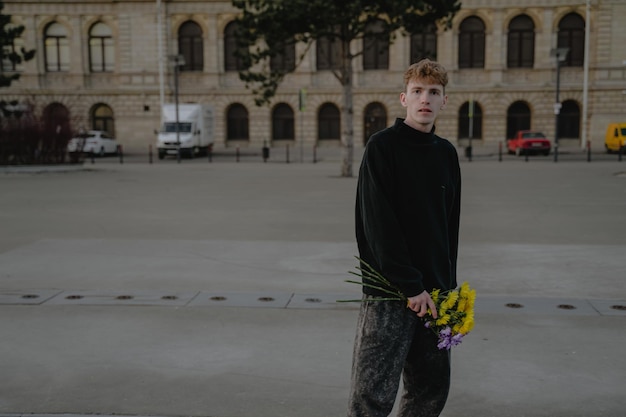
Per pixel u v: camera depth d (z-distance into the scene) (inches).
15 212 576.4
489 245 404.5
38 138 1175.0
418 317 130.6
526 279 316.2
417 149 129.6
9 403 178.2
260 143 1990.7
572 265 346.0
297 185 856.3
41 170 1115.3
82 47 1999.3
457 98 1913.1
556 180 902.4
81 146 1238.9
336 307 268.7
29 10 1987.0
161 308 267.6
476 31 1911.9
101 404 177.6
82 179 973.2
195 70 2003.0
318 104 1959.9
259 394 183.9
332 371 200.5
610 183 848.9
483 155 1678.2
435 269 130.0
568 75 1882.4
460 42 1919.3
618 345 221.9
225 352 217.5
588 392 184.2
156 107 1995.6
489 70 1902.1
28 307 269.7
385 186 127.1
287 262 359.3
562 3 1855.3
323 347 221.6
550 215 542.6
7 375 198.4
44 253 385.1
